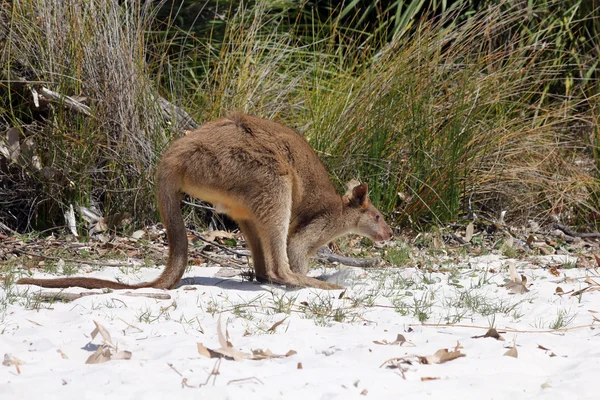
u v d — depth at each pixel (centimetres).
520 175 2356
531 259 1895
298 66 2497
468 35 2422
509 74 2403
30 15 2108
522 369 1023
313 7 3016
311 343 1104
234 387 879
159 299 1331
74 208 2023
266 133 1503
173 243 1448
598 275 1691
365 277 1644
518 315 1325
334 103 2291
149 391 859
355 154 2191
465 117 2258
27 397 846
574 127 2691
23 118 2098
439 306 1380
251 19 2778
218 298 1371
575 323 1277
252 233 1586
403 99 2228
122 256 1778
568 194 2352
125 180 2073
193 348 1041
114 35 2134
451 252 1967
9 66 2028
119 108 2088
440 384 937
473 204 2322
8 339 1068
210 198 1477
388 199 2184
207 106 2273
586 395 916
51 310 1248
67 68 2084
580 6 3027
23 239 1881
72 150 2023
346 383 917
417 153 2208
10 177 2045
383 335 1164
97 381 905
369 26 3123
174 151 1446
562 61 2986
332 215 1645
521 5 2880
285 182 1491
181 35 2897
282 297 1343
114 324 1158
